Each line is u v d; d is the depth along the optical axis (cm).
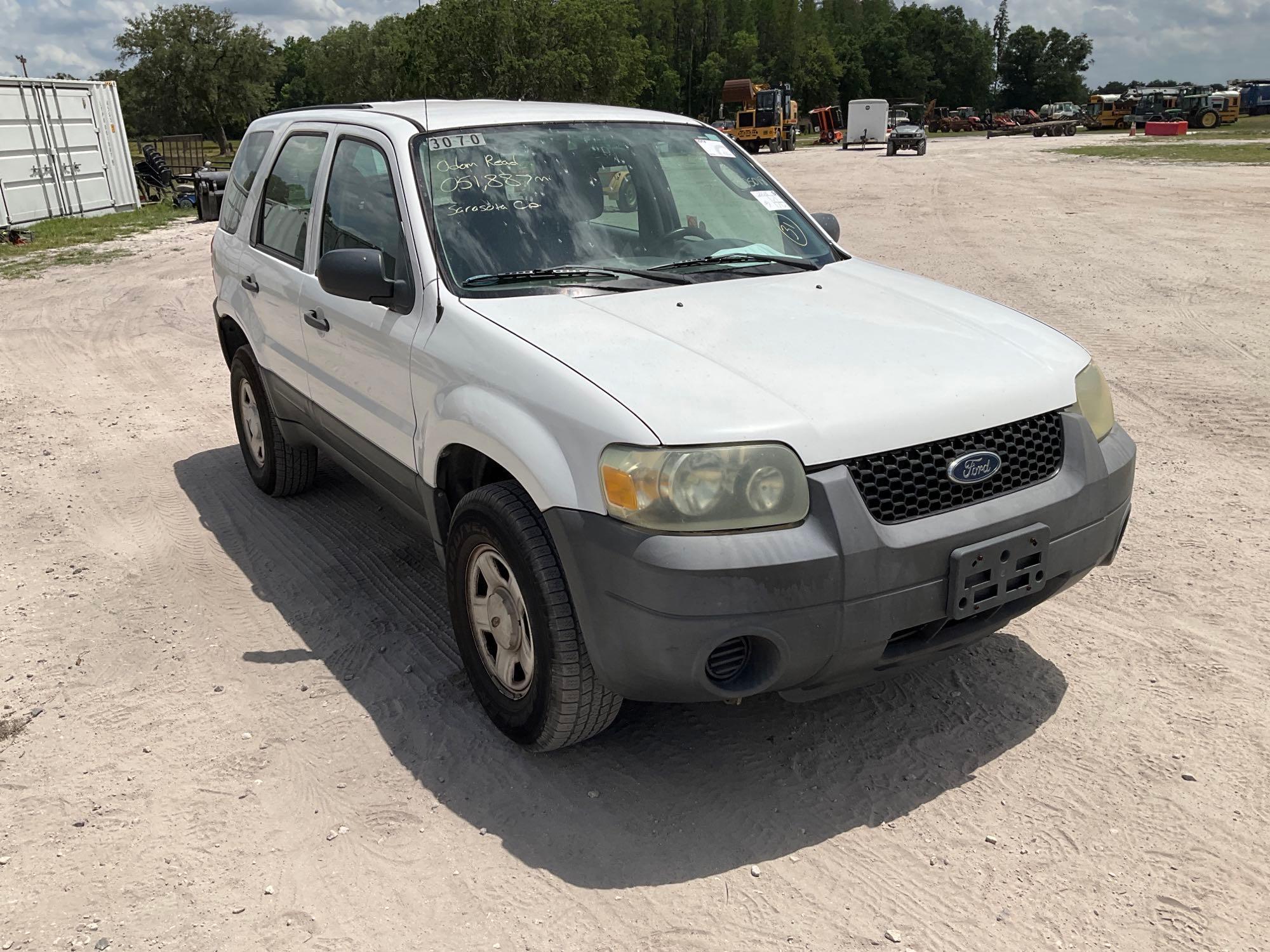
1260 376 700
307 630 400
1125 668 352
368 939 243
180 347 942
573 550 262
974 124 9069
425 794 298
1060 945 235
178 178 2681
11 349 957
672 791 296
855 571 254
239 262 505
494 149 370
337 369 396
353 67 9231
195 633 401
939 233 1491
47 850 278
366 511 521
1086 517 293
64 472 601
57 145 2152
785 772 303
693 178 402
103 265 1505
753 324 305
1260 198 1888
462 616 325
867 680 282
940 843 270
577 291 326
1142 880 254
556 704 285
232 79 7156
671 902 252
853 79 13038
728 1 12425
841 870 262
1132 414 632
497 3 5066
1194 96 6006
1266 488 509
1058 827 275
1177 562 431
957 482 270
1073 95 14712
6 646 395
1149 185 2238
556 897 255
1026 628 383
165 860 272
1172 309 923
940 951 234
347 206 395
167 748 325
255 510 529
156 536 501
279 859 272
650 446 249
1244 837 268
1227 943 233
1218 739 310
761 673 261
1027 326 335
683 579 245
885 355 291
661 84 11375
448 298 325
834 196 2200
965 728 321
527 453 272
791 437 254
